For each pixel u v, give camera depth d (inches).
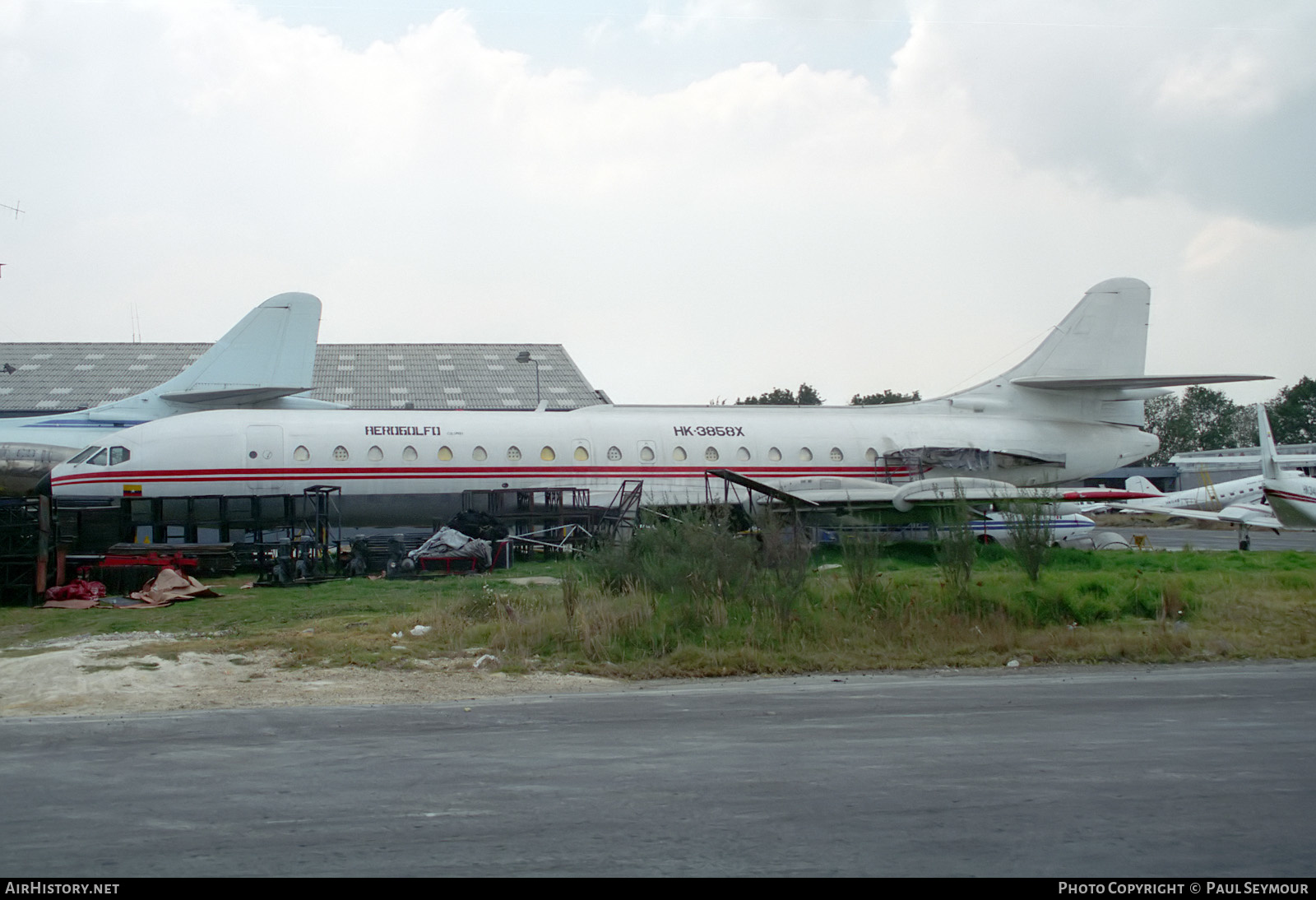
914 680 517.0
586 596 650.2
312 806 265.6
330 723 385.1
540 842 235.6
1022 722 386.0
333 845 233.6
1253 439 4616.1
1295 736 356.2
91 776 299.0
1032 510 802.8
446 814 258.7
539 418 1163.9
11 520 790.5
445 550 939.3
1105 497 1090.7
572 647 574.9
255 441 1048.8
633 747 338.6
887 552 1050.7
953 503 887.1
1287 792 278.8
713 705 430.3
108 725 382.3
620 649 568.7
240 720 392.5
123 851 230.4
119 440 1034.7
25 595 786.2
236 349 1255.5
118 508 996.6
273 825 249.0
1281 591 787.4
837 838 238.7
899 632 624.7
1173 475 3053.6
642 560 711.7
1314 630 666.2
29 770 306.8
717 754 326.3
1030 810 262.1
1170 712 408.5
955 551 708.7
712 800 271.1
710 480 1185.4
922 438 1264.8
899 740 349.4
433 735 361.1
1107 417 1353.3
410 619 639.1
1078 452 1317.7
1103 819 254.4
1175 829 245.8
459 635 593.6
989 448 1278.3
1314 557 1017.5
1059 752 330.0
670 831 244.4
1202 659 595.8
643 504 1091.9
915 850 230.4
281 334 1269.7
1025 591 708.0
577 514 1079.6
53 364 2116.1
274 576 888.9
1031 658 585.3
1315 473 2869.1
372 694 461.1
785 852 228.5
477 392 2230.6
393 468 1080.2
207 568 917.2
